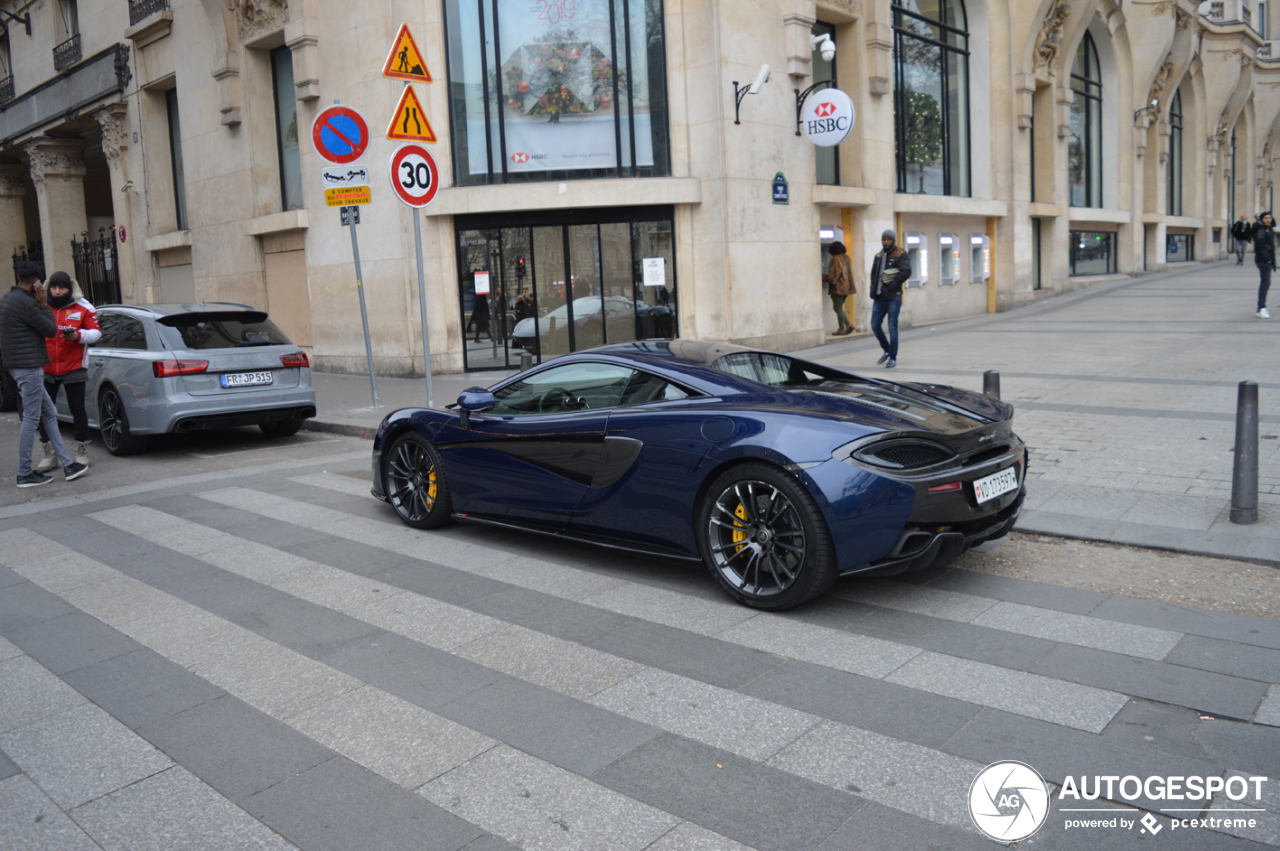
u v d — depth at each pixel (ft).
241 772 9.71
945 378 34.32
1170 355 36.83
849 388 15.70
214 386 29.14
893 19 60.54
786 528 13.51
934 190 65.82
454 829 8.50
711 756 9.66
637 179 45.44
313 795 9.20
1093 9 76.74
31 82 77.97
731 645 12.62
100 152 84.64
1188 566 15.08
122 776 9.72
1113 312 59.36
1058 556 15.93
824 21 53.78
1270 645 11.90
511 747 10.02
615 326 47.32
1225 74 123.75
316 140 33.45
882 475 12.70
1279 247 140.97
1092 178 93.86
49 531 20.21
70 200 79.97
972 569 15.46
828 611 13.76
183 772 9.75
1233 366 32.94
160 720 11.00
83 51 69.51
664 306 47.26
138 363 28.76
